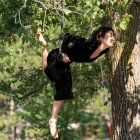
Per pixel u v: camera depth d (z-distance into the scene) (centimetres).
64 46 1023
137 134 1192
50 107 2280
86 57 1028
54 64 1044
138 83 1187
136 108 1190
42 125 2303
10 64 1332
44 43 1072
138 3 1076
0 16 1116
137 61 1184
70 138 2252
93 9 955
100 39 1016
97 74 1683
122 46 1189
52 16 1180
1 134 3250
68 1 1150
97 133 3812
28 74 1611
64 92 1052
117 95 1205
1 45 1091
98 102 2570
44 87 1614
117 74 1198
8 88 1602
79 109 2281
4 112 3447
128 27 1181
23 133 2498
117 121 1209
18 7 1127
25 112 2311
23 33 1056
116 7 1028
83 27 1413
